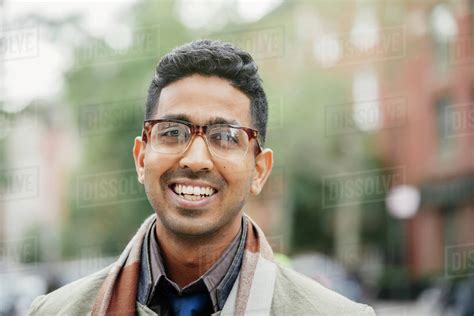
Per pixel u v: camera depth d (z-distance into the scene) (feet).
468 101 64.03
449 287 36.09
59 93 62.44
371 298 60.08
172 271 7.28
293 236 70.85
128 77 58.95
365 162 68.33
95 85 60.80
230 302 7.15
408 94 67.00
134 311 7.21
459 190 66.23
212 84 7.09
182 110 7.01
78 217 66.49
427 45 65.05
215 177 6.94
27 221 97.66
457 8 62.39
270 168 7.64
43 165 98.94
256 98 7.33
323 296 7.43
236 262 7.30
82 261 50.03
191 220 6.89
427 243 69.56
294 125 61.00
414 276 60.64
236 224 7.28
